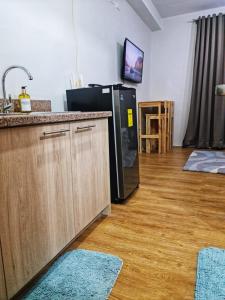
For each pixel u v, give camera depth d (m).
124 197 2.05
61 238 1.24
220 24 4.23
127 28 3.64
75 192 1.35
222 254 1.31
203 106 4.52
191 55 4.71
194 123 4.70
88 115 1.42
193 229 1.61
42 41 1.86
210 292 1.04
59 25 2.05
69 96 2.07
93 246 1.43
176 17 4.71
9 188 0.90
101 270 1.21
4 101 1.43
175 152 4.34
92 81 2.65
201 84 4.53
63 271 1.21
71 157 1.30
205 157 3.74
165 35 4.87
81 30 2.39
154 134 4.34
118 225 1.68
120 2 3.33
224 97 4.35
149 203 2.06
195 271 1.19
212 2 4.12
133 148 2.26
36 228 1.05
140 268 1.22
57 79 2.05
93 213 1.58
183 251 1.36
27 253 1.01
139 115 4.29
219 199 2.12
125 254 1.34
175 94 4.97
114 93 1.90
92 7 2.57
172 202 2.07
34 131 1.01
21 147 0.95
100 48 2.81
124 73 3.41
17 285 0.96
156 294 1.05
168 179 2.72
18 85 1.65
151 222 1.72
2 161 0.86
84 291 1.07
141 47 4.37
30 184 1.01
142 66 4.28
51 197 1.15
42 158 1.07
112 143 1.97
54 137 1.15
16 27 1.62
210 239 1.48
